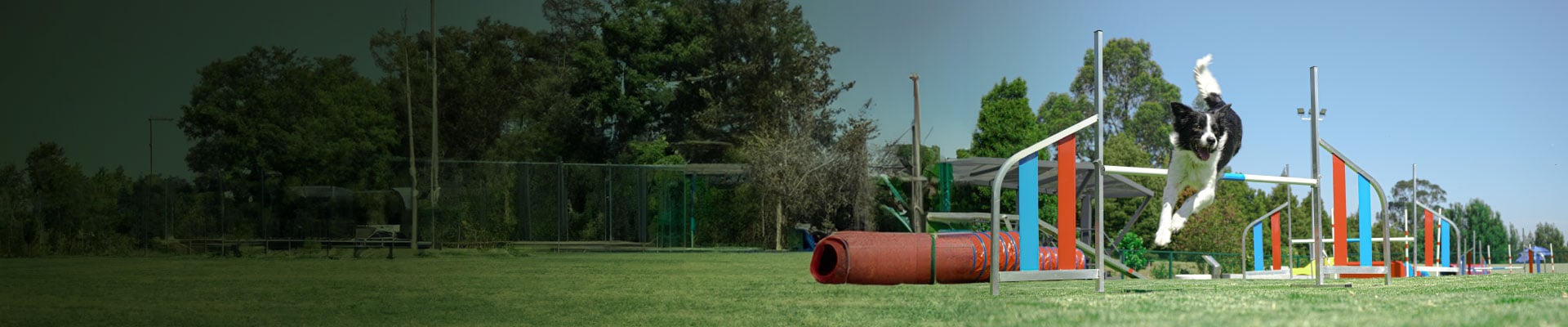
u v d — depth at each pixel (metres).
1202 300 6.99
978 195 33.50
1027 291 9.48
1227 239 29.16
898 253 11.12
